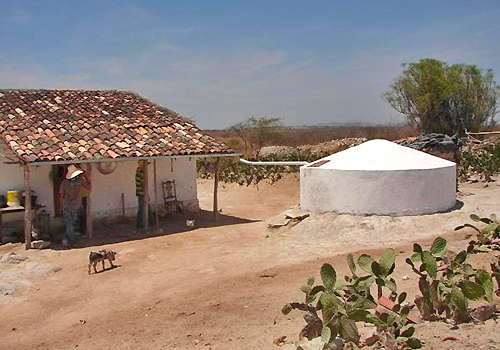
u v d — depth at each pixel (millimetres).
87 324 8164
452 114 39250
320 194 13898
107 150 14266
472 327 5383
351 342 4871
